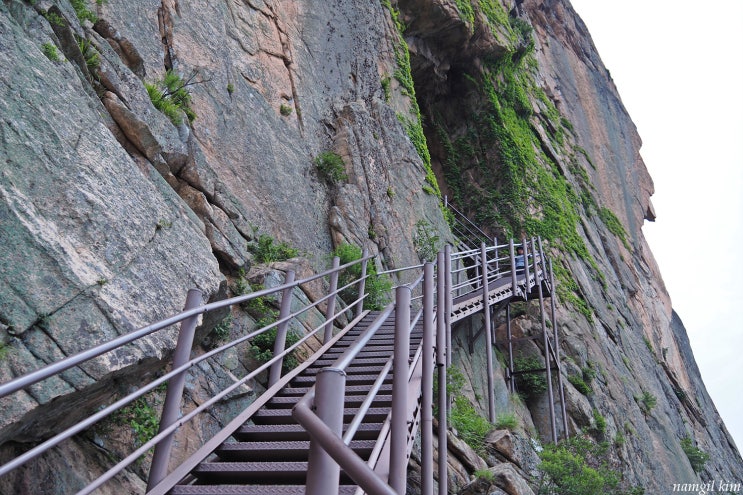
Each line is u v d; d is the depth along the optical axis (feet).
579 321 74.18
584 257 90.17
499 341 62.49
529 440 42.04
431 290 19.56
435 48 83.10
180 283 19.07
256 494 11.85
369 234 46.55
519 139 91.35
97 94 24.62
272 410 17.10
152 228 19.20
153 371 17.13
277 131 43.45
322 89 51.62
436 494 29.53
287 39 49.65
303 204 42.37
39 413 13.06
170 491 12.01
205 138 36.55
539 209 85.20
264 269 30.86
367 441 14.40
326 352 24.50
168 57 37.11
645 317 111.24
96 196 17.42
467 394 50.39
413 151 59.98
